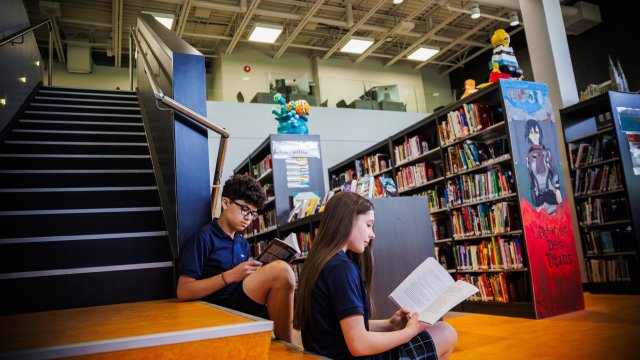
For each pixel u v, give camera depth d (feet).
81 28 40.52
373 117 34.58
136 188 11.73
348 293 4.65
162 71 11.48
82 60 41.78
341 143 33.09
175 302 6.81
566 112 21.48
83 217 10.18
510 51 16.88
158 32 12.37
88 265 9.09
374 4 37.52
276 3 36.45
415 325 4.77
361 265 5.64
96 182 12.42
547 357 9.14
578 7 32.89
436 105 40.42
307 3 35.68
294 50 46.01
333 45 44.14
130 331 4.01
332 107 36.52
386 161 24.39
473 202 16.98
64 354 3.41
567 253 14.85
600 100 19.61
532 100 15.61
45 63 43.09
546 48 23.50
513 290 15.40
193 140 9.53
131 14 37.01
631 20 31.53
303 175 20.15
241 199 7.54
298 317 5.12
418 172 20.99
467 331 12.79
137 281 8.45
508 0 31.58
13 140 14.47
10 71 15.84
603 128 20.51
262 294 6.48
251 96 39.73
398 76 49.21
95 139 15.42
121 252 9.36
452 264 18.80
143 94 18.85
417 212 12.65
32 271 8.07
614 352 9.15
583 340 10.44
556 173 15.42
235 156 29.76
